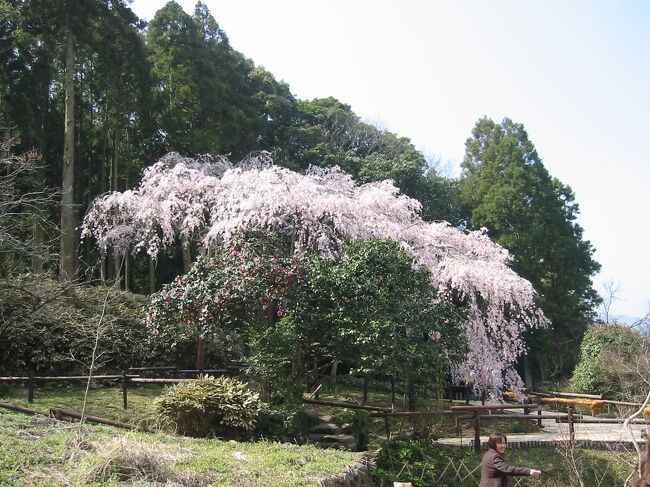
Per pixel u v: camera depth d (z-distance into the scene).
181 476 5.41
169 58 21.30
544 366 22.77
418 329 10.61
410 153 26.80
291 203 13.84
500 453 6.31
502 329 15.23
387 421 10.21
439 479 9.59
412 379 11.79
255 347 9.87
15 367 12.25
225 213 14.54
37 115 18.94
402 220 15.91
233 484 5.43
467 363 14.35
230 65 24.23
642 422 11.76
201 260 11.05
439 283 14.70
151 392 12.36
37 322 12.81
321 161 26.20
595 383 17.47
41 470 5.07
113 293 15.45
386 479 8.85
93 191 22.44
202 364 13.07
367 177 24.84
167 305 10.69
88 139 22.00
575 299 24.11
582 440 11.30
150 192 16.77
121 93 20.14
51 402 10.46
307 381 12.95
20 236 16.11
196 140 20.48
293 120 28.61
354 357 10.69
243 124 22.28
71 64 16.97
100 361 13.13
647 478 3.94
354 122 31.80
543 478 10.34
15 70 18.58
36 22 17.09
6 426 6.48
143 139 21.84
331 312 10.34
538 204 25.34
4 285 12.52
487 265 14.84
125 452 5.40
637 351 16.73
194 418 8.31
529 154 26.83
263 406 8.82
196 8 25.41
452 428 12.33
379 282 10.57
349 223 14.52
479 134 28.66
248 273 10.19
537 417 11.27
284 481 5.73
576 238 25.72
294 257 10.68
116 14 18.66
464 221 28.06
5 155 14.16
